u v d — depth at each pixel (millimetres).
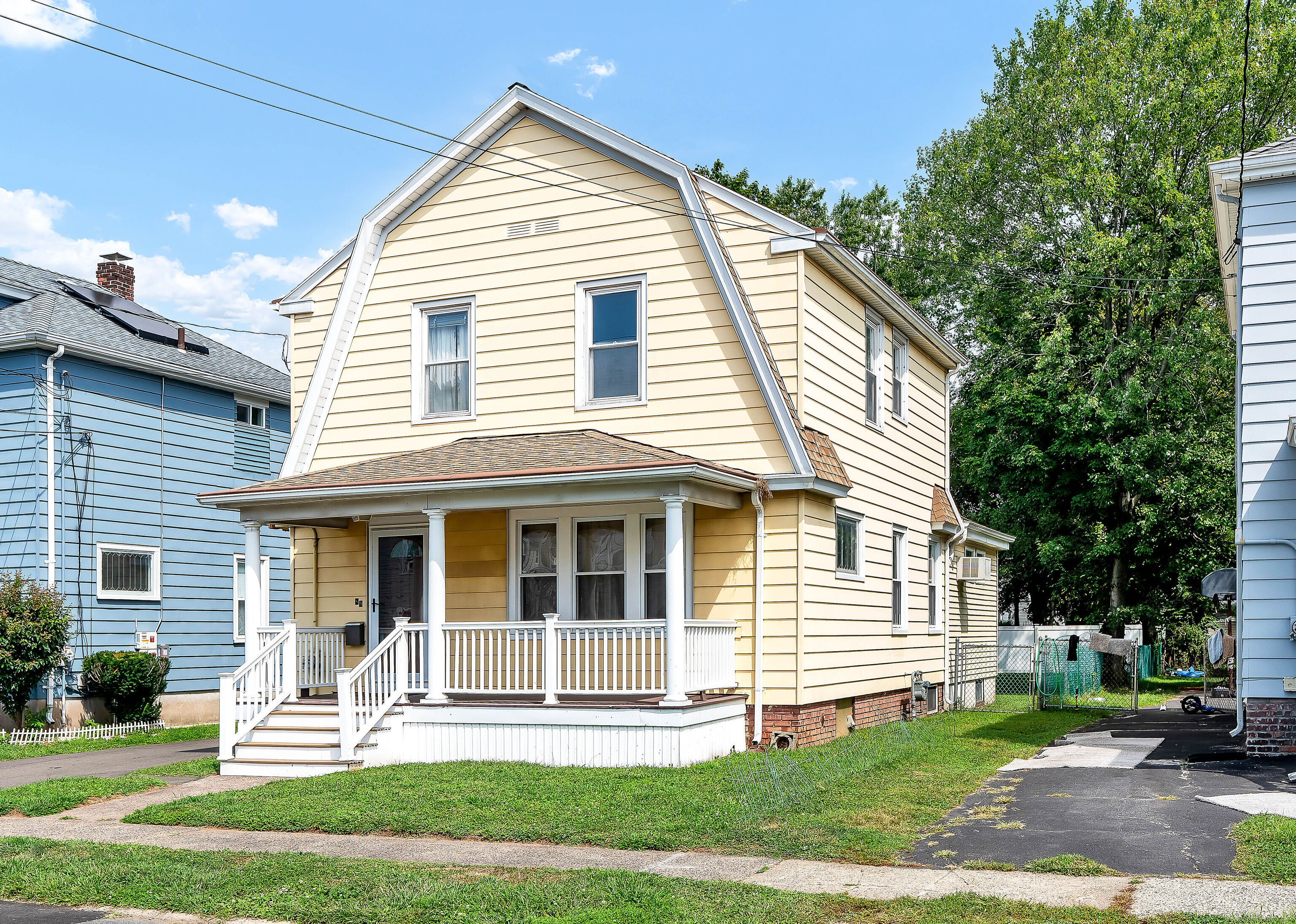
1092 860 8625
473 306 17672
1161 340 30688
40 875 9180
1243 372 13984
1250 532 13852
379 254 18469
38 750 18391
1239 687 14250
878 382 19594
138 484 22984
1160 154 31969
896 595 20531
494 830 10367
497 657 16812
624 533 16312
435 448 17156
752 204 16234
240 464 25828
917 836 9859
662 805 11156
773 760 13875
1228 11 32125
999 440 33031
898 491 20469
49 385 21203
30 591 19688
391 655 15125
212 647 24594
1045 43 36438
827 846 9461
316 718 15141
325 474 16609
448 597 17312
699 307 16250
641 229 16688
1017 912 7371
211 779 14250
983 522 37781
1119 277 31422
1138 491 30875
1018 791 11828
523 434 17125
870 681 18375
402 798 11852
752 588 15711
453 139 17641
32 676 19516
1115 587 34031
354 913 7875
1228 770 12633
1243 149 14070
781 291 15969
